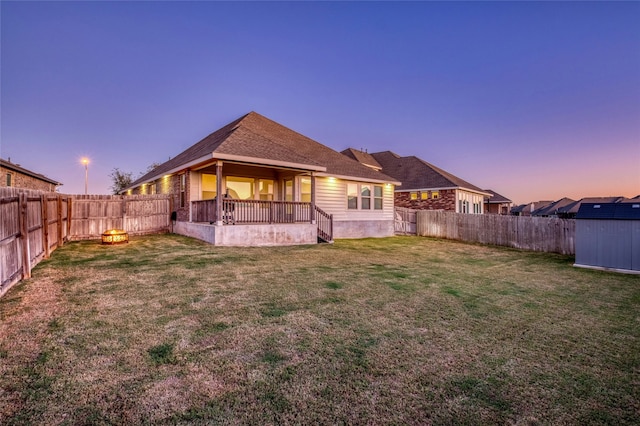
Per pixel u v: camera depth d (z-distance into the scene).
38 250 7.04
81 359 2.79
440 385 2.54
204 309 4.23
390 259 9.02
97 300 4.49
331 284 5.79
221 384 2.46
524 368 2.87
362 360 2.92
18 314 3.85
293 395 2.34
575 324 4.05
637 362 3.03
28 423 1.95
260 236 10.84
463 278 6.72
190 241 10.94
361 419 2.08
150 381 2.47
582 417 2.17
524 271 7.77
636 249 7.59
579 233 8.50
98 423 1.97
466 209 24.12
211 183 12.84
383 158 28.20
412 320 4.04
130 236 12.68
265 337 3.39
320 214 13.39
